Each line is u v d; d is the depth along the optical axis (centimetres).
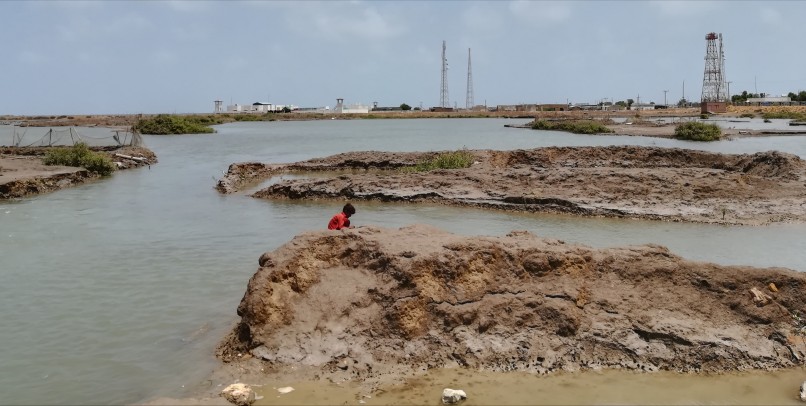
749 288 875
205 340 905
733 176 2181
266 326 852
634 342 823
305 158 4197
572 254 927
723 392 741
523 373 788
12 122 13575
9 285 1186
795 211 1834
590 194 2062
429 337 837
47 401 734
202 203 2222
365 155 3441
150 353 863
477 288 886
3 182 2353
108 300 1091
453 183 2317
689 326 834
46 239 1596
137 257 1398
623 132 6325
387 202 2202
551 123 7750
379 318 855
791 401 718
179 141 6341
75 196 2394
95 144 4425
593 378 775
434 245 935
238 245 1520
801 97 15662
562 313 845
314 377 779
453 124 11306
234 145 5638
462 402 712
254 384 764
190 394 744
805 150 4094
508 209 2028
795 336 826
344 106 19238
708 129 5256
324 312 873
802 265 1299
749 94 18438
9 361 843
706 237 1578
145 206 2150
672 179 2147
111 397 743
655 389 748
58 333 941
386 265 905
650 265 922
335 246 966
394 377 777
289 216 1941
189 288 1156
